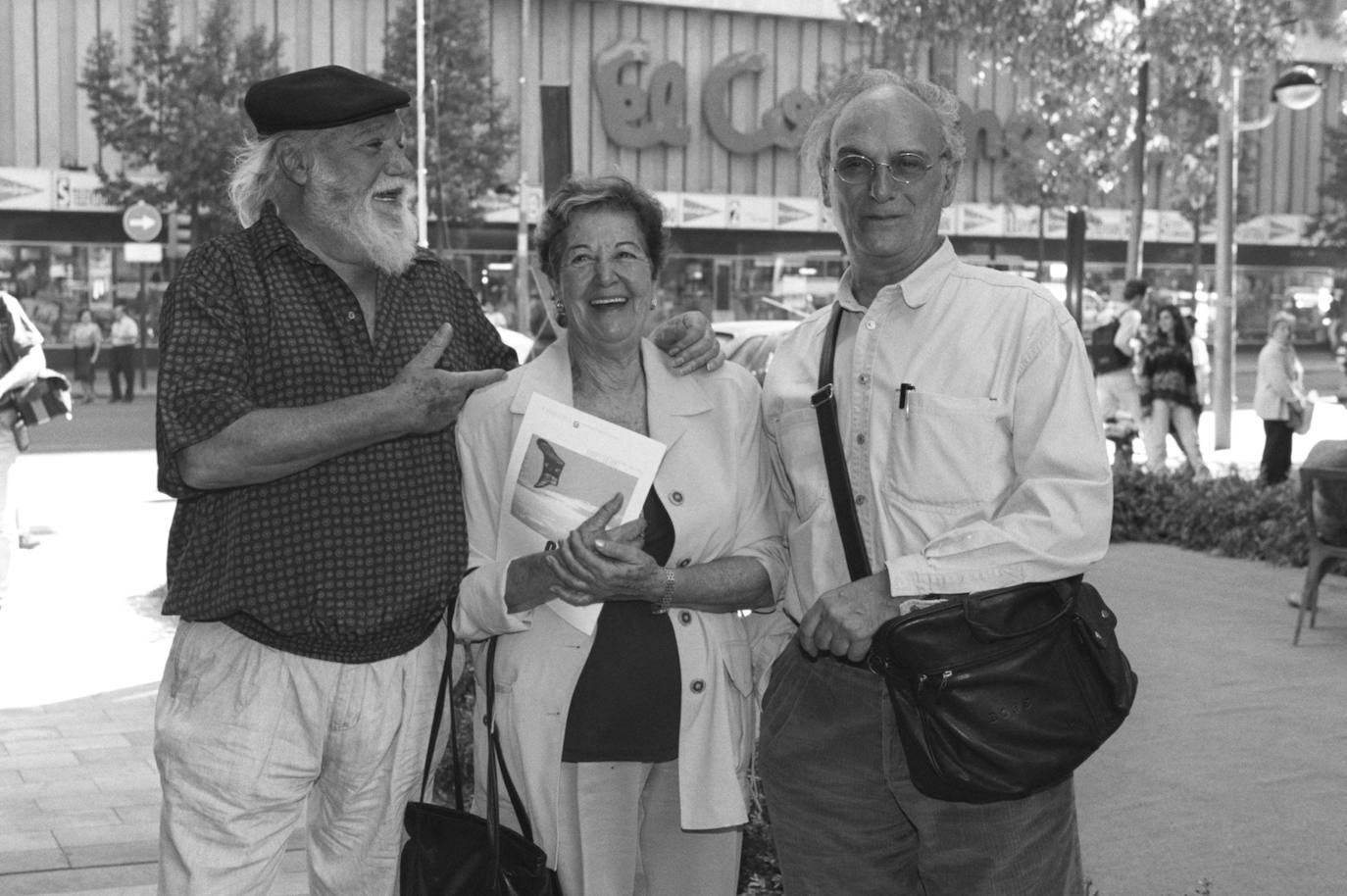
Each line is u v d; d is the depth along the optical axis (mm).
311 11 41688
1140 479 12875
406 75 37844
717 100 46500
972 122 47406
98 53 35781
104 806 5684
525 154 44438
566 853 3336
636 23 45781
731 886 3445
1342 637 8672
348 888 3289
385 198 3137
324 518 3000
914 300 3025
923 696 2816
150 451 20031
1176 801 5793
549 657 3271
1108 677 2885
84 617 9320
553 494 3236
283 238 3043
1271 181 53750
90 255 38938
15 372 8914
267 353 3002
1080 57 15531
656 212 3318
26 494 15188
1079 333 2951
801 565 3215
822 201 3268
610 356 3344
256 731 3027
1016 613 2828
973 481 2959
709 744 3311
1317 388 37031
